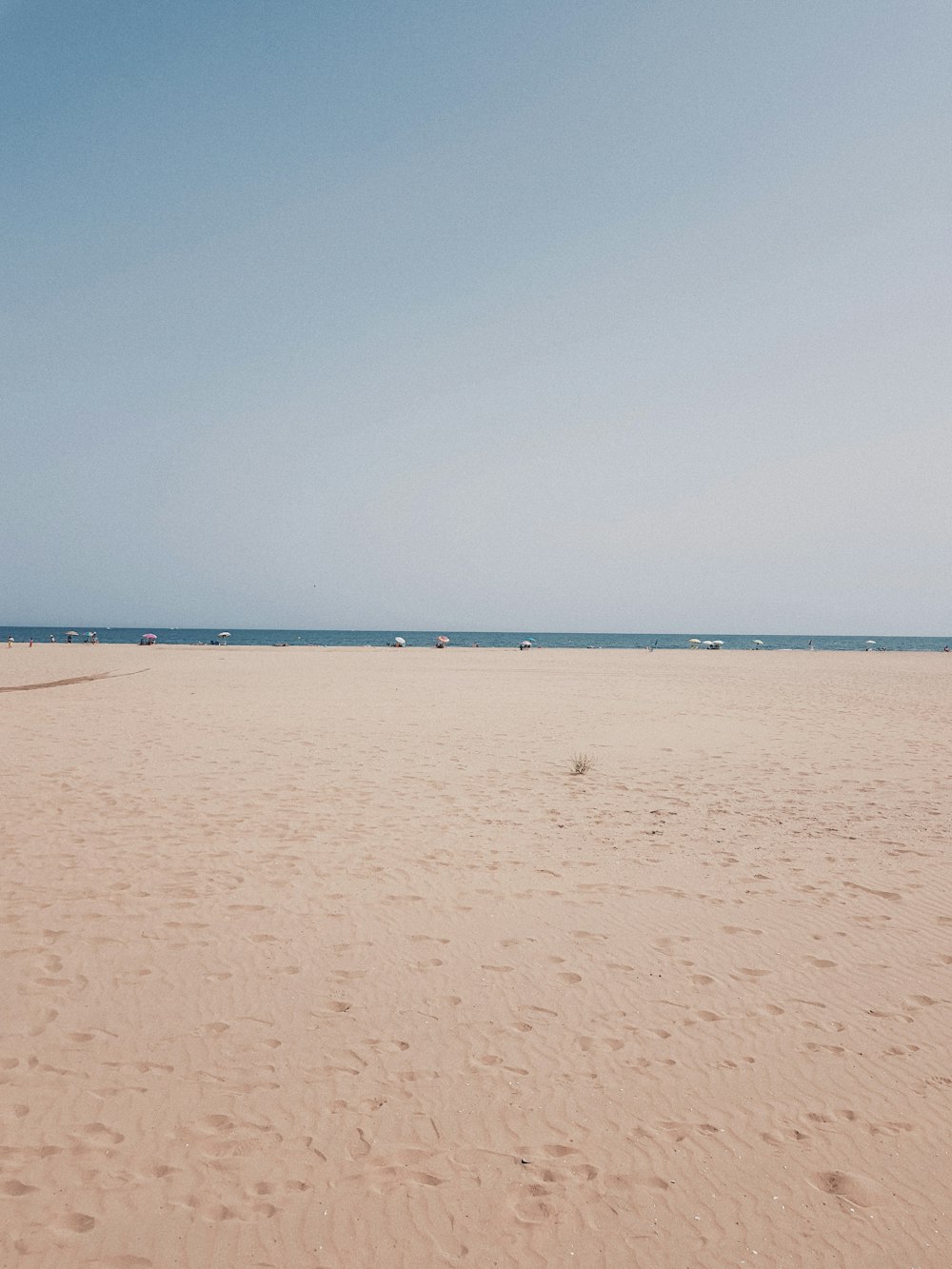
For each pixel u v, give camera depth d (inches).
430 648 2474.2
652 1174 119.8
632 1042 156.6
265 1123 128.6
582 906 230.8
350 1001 171.0
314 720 630.5
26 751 452.8
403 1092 138.4
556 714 700.7
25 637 4138.8
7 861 256.2
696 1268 102.9
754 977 186.7
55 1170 116.2
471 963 191.5
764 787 401.4
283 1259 102.3
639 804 360.5
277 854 270.8
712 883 252.5
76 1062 144.2
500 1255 104.0
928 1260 104.7
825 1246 106.8
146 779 385.4
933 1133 130.3
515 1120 131.8
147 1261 100.8
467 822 321.7
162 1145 122.4
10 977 176.9
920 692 968.3
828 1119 133.6
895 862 277.1
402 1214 110.6
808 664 1678.2
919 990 181.3
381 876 252.1
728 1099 138.6
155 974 180.9
